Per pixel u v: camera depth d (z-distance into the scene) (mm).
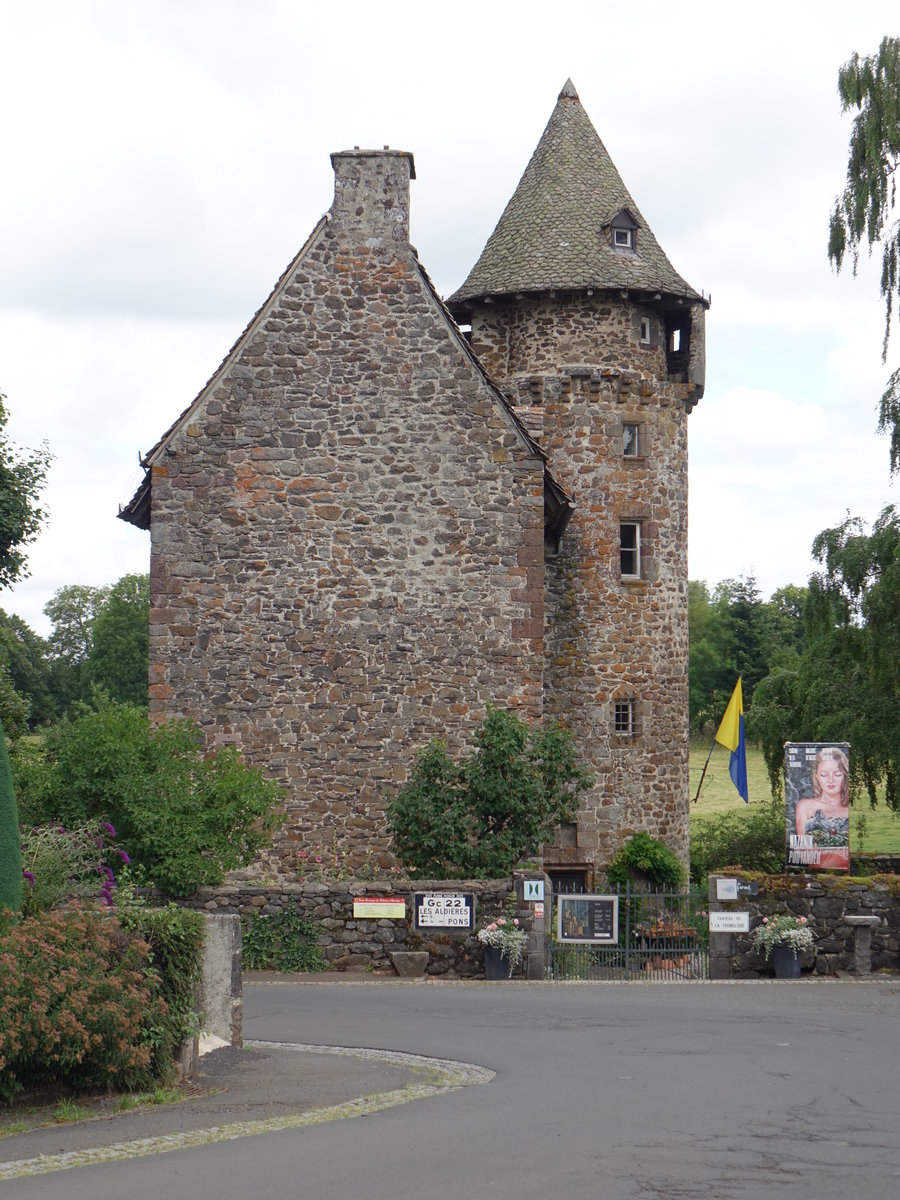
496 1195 7707
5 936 10984
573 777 22812
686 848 28703
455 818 21688
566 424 28188
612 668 27859
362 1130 9500
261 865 23344
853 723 27984
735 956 19078
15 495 29438
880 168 26938
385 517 23844
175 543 23594
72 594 92500
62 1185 8156
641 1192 7758
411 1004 16312
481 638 23797
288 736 23531
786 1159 8555
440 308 24078
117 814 19781
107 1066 10844
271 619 23641
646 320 28984
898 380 27203
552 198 29594
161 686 23391
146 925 11938
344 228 24188
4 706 30938
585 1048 13070
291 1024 14781
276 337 23938
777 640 77438
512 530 23906
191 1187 7996
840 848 19969
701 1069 11836
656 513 28422
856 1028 14258
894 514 28203
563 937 19641
